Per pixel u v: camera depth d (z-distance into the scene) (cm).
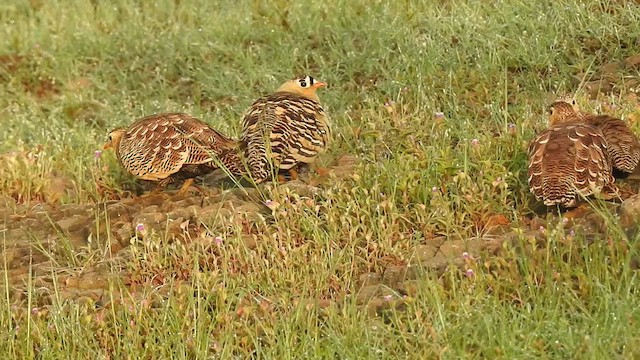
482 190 1548
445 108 1988
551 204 1448
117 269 1522
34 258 1609
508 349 1163
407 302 1273
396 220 1530
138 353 1268
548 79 2064
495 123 1869
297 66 2442
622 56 2120
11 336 1298
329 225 1504
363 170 1655
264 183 1745
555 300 1254
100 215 1725
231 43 2619
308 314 1285
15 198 1884
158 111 2342
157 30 2808
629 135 1564
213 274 1380
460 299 1269
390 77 2192
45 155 1997
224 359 1234
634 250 1270
